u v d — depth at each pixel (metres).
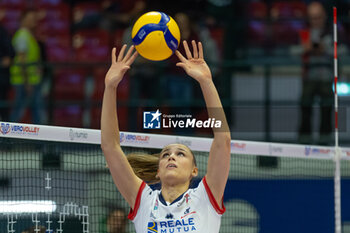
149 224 11.60
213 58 31.19
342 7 33.81
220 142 11.55
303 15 36.78
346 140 29.73
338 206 18.64
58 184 23.73
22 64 28.25
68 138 15.19
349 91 30.70
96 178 23.75
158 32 12.38
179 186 11.89
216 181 11.59
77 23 35.59
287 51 35.19
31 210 19.72
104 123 11.97
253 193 25.11
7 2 36.88
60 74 33.28
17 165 24.55
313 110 30.27
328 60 31.16
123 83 30.12
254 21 32.44
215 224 11.59
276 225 25.00
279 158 26.12
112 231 21.09
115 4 35.09
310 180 25.53
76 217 21.39
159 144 16.56
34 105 29.38
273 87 32.75
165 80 29.94
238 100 30.95
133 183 12.03
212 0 33.44
